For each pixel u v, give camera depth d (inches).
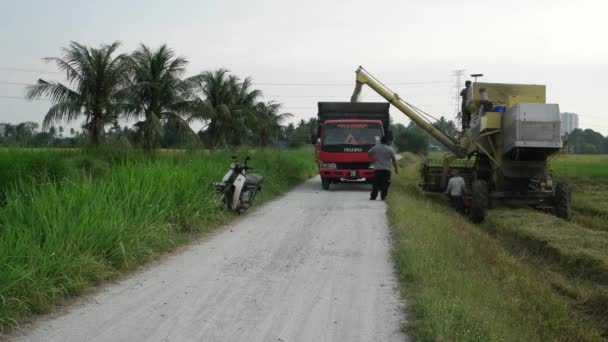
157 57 1198.9
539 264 426.9
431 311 215.0
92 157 573.3
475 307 230.2
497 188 664.4
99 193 350.6
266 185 756.0
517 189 656.4
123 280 279.4
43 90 1059.3
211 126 1689.2
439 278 271.1
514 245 491.5
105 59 1071.0
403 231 406.3
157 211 387.5
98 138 1082.1
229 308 233.5
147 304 237.9
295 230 439.2
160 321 215.2
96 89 1083.9
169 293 255.6
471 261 339.9
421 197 805.2
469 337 193.0
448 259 322.3
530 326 247.0
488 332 201.6
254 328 208.4
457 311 215.3
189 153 751.7
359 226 460.4
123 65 1085.1
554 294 317.4
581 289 348.8
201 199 460.4
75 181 396.2
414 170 1740.9
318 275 293.3
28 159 473.1
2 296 208.7
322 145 825.5
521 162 649.6
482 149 683.4
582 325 281.7
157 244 349.1
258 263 320.8
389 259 333.7
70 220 297.0
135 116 1187.3
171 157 690.2
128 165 500.4
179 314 224.4
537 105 608.7
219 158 773.9
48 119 1055.0
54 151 543.5
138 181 412.2
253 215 529.7
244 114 1748.3
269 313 227.1
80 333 201.0
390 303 242.2
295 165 1088.8
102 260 283.9
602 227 641.0
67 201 319.6
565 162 2000.5
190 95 1246.9
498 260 371.9
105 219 313.6
